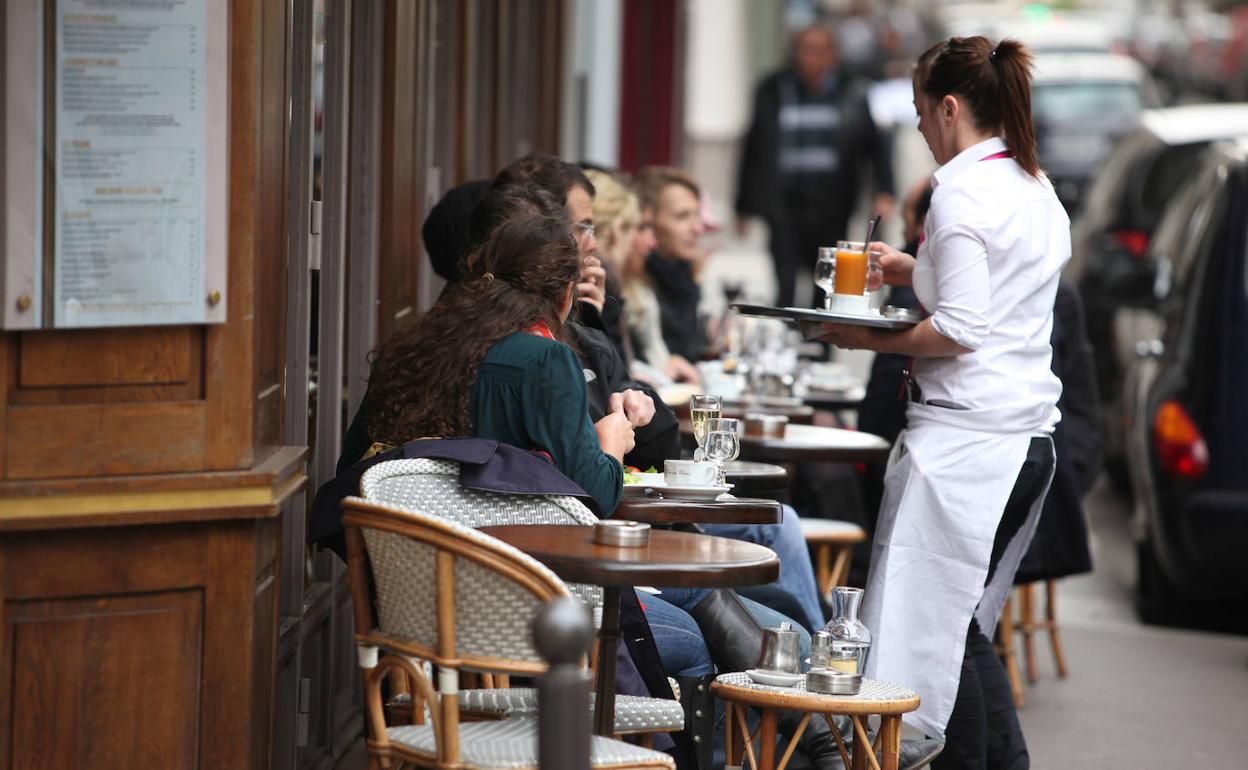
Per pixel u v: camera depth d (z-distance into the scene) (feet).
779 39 331.57
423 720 43.88
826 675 47.62
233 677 44.96
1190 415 84.53
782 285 148.15
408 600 40.40
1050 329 55.52
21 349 42.47
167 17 42.91
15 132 41.65
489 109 98.99
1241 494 83.35
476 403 46.70
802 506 80.53
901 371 71.26
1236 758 67.41
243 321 44.34
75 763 43.73
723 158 306.55
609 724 42.75
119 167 42.68
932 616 54.60
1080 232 123.54
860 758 48.37
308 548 58.18
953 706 54.70
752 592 60.08
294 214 55.52
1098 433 70.38
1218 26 323.57
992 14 361.30
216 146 43.55
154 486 43.34
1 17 41.34
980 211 53.52
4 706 43.04
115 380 43.34
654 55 192.54
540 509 44.75
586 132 146.72
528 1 114.01
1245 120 116.98
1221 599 89.51
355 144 64.69
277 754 53.67
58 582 43.16
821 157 146.72
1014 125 54.29
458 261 55.98
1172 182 112.16
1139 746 68.59
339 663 62.39
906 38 350.64
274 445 48.19
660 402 57.77
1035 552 64.13
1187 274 88.63
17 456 42.50
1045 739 69.21
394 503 43.34
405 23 69.00
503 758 39.65
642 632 47.70
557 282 48.06
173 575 44.27
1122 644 85.51
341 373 60.49
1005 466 54.49
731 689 47.93
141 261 43.01
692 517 48.01
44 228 42.06
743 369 82.48
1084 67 212.43
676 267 86.17
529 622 39.37
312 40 55.21
